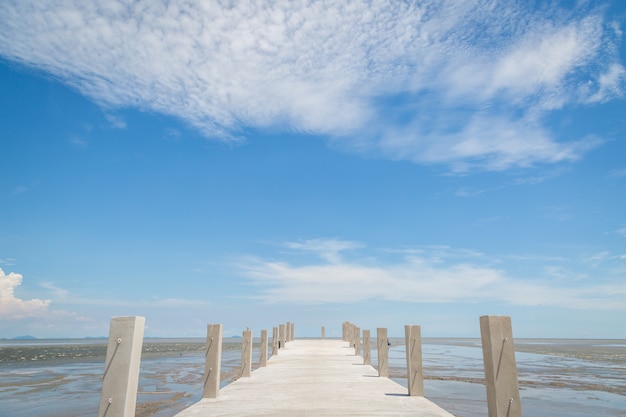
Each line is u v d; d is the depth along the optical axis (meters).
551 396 17.33
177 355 43.94
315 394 10.24
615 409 14.70
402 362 34.12
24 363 34.31
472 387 19.61
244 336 13.75
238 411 8.26
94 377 24.00
